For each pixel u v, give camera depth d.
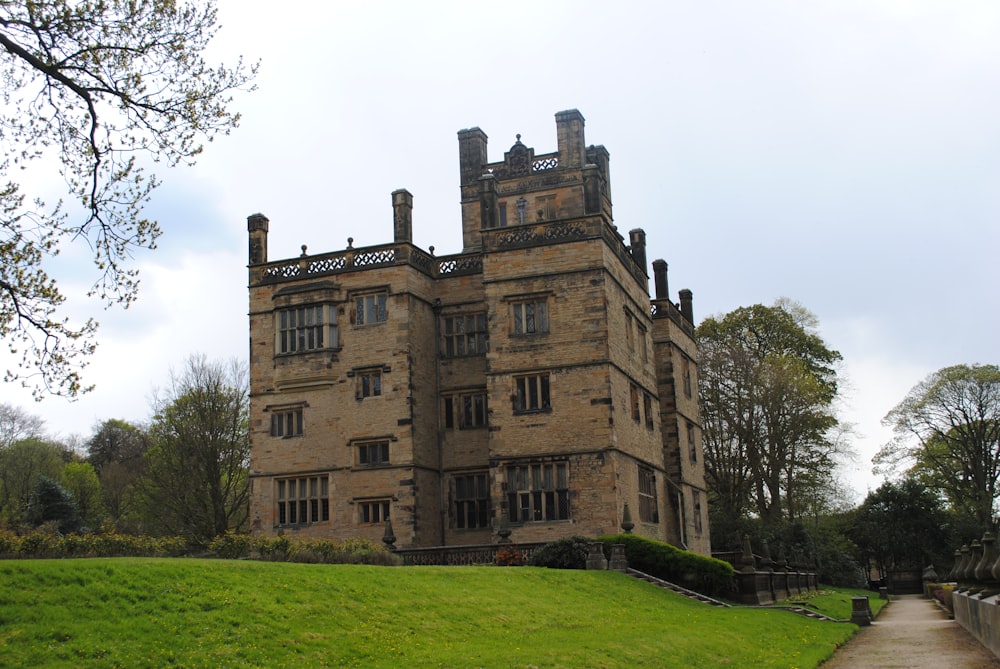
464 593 28.45
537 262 48.47
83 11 21.30
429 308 52.56
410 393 49.62
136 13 21.78
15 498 88.56
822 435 85.88
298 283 52.47
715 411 83.19
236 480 74.81
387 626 23.11
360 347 50.75
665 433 61.00
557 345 47.56
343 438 50.25
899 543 95.94
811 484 83.62
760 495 82.31
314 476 50.56
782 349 90.31
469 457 51.06
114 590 20.17
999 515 90.81
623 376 49.53
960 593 41.22
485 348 51.91
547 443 46.94
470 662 20.92
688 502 61.38
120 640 18.03
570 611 30.09
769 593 47.88
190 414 70.88
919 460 98.12
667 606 35.59
